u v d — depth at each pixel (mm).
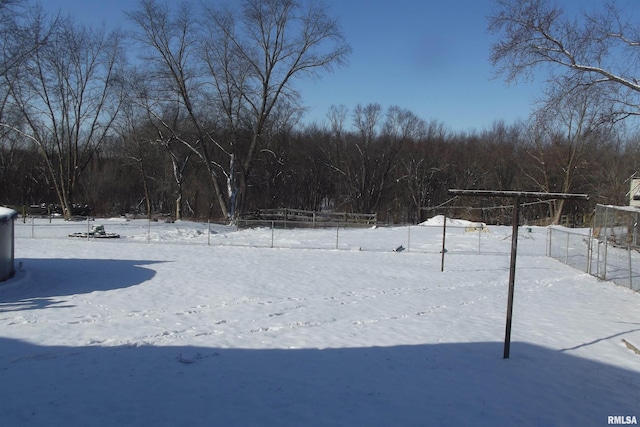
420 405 5910
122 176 61031
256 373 6797
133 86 40125
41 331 8617
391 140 66500
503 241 30500
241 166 43219
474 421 5535
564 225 51312
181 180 49281
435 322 10328
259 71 39469
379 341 8695
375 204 67688
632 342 9039
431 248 26844
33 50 32938
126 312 10289
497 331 9703
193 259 19172
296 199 68312
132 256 19516
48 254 19438
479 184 66250
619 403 6227
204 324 9453
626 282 16656
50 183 60656
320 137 68625
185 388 6152
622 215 23094
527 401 6195
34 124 41438
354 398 6035
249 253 21984
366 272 17391
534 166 56312
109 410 5438
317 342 8492
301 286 14102
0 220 12789
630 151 44844
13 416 5223
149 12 37188
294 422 5281
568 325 10398
